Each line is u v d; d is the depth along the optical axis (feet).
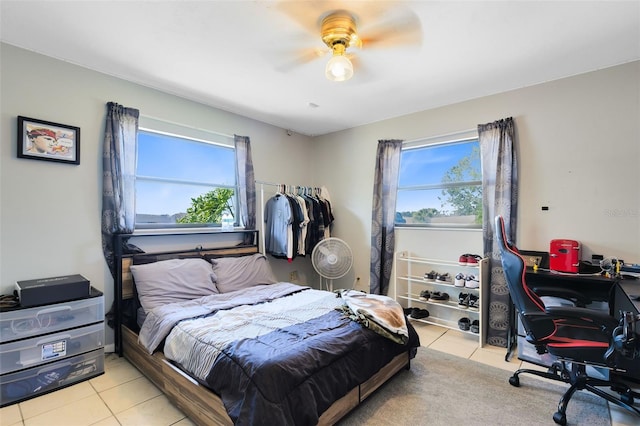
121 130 8.99
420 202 12.37
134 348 7.98
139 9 6.03
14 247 7.41
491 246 9.98
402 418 6.00
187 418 5.96
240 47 7.45
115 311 8.71
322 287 14.96
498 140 9.82
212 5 5.91
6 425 5.74
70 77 8.23
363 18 6.30
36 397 6.63
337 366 5.57
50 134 7.88
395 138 12.65
